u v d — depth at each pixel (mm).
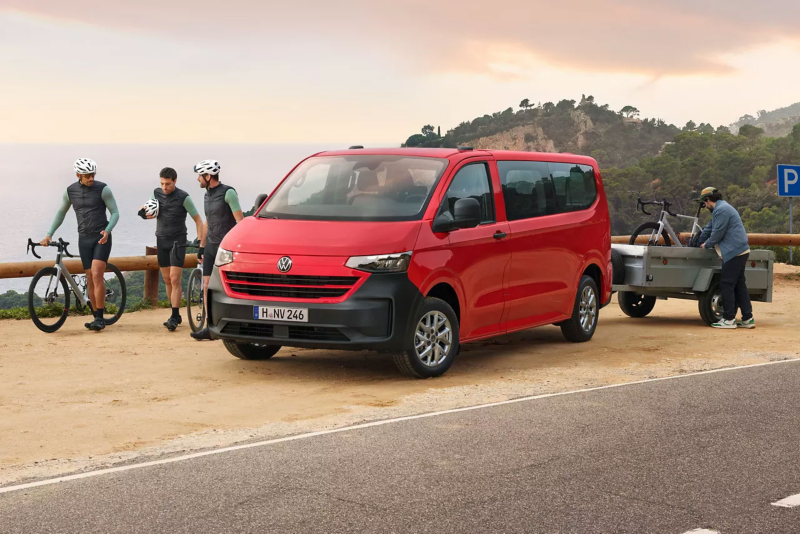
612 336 11867
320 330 8164
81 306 12734
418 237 8383
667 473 5316
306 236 8398
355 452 5797
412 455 5719
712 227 12680
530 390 8070
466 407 7301
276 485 5066
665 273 12602
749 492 4945
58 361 9594
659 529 4332
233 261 8523
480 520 4457
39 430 6602
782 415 6957
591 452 5797
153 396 7820
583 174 11250
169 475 5293
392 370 9164
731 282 12570
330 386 8297
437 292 8820
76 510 4641
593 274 11531
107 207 11875
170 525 4395
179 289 11906
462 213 8555
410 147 9719
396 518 4488
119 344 10766
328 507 4664
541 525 4387
